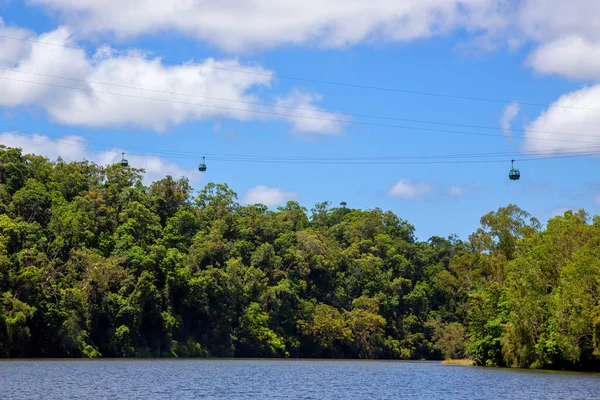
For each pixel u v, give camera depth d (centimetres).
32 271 11456
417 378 8688
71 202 16175
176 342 14500
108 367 9462
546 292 9625
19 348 11075
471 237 15075
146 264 14275
